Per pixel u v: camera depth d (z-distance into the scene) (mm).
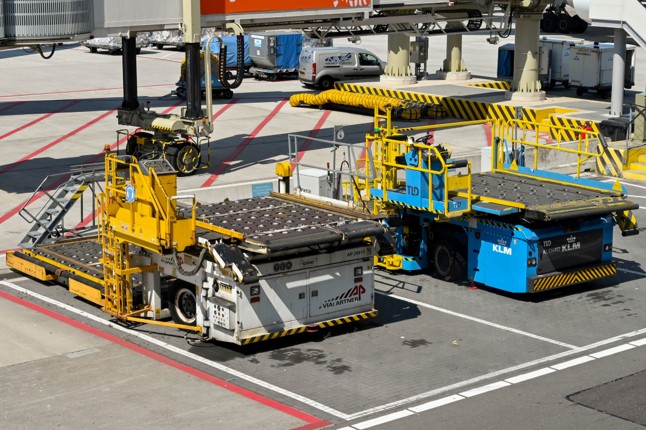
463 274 23141
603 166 34812
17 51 66938
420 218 23656
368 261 19953
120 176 21469
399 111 43094
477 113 42812
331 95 45625
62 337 19609
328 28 38156
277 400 16672
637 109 35750
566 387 17219
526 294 22453
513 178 24906
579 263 22281
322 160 35281
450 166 22203
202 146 38062
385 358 18641
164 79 55625
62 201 25062
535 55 44281
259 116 44594
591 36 69562
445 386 17281
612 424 15719
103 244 20422
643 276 23875
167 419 15875
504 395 16891
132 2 31562
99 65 60969
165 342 19422
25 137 39625
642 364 18297
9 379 17484
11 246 25516
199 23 32719
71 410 16219
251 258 18391
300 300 19094
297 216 20453
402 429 15547
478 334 19938
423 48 50250
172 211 18688
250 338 18547
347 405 16469
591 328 20266
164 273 19969
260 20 34469
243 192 29672
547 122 39219
